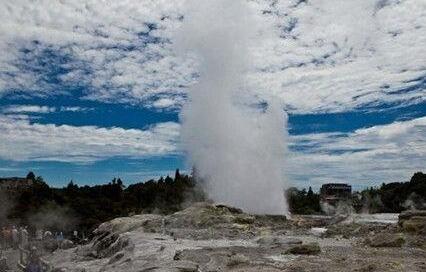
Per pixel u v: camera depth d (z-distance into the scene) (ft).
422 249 69.82
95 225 208.33
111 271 59.57
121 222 115.75
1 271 89.56
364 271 51.11
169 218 113.29
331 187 268.41
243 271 51.16
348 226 104.01
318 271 51.06
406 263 55.16
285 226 117.50
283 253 64.90
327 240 86.79
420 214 89.97
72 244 124.67
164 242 78.79
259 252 65.77
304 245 64.75
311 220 133.18
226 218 112.37
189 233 92.94
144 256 66.85
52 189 254.06
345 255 63.10
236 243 77.56
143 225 111.75
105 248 100.78
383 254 64.08
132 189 273.13
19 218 216.13
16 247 118.52
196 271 51.90
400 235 77.77
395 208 266.36
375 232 94.53
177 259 59.77
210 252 63.62
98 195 260.42
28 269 81.56
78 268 75.46
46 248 118.21
